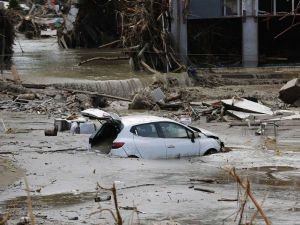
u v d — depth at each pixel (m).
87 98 58.69
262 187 23.53
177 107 57.41
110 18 121.94
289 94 57.88
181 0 78.62
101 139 32.72
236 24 86.94
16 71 68.69
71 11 123.94
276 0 81.00
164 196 21.92
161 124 31.27
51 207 20.17
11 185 23.94
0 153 31.11
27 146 33.72
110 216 18.80
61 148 33.03
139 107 57.72
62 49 118.81
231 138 41.22
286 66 82.25
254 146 36.91
